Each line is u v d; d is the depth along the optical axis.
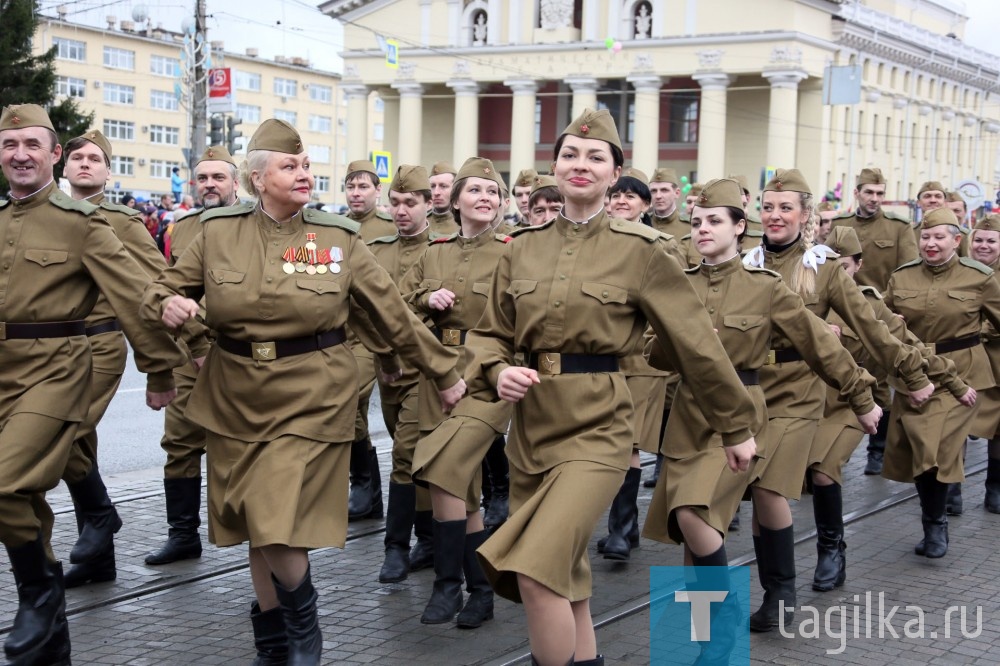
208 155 8.40
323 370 5.37
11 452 5.47
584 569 4.83
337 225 5.50
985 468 11.64
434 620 6.54
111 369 7.18
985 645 6.41
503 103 63.84
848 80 32.94
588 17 57.56
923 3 73.00
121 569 7.39
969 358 9.02
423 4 61.16
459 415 6.64
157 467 10.76
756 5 53.84
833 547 7.44
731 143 57.91
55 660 5.68
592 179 4.98
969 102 72.38
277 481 5.16
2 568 7.31
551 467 4.91
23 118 5.78
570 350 5.00
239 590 7.06
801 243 7.32
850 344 9.37
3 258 5.75
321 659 5.93
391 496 7.41
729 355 6.40
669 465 6.07
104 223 5.91
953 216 9.00
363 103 62.78
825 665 6.04
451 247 7.53
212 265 5.39
